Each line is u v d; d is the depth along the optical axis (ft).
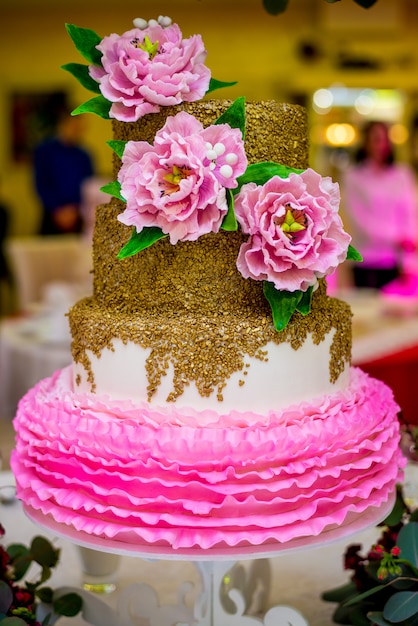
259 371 2.56
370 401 2.74
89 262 9.59
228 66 18.88
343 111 20.24
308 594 3.36
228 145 2.51
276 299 2.55
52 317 6.68
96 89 2.85
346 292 8.51
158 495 2.38
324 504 2.45
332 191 2.55
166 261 2.68
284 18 18.33
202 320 2.59
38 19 18.57
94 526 2.41
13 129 19.17
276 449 2.39
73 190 15.01
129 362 2.60
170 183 2.51
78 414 2.60
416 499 3.55
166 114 2.69
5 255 15.97
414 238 10.76
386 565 2.80
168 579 3.51
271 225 2.47
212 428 2.45
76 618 3.23
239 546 2.39
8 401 6.31
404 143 20.30
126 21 18.15
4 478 3.84
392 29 17.49
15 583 3.42
